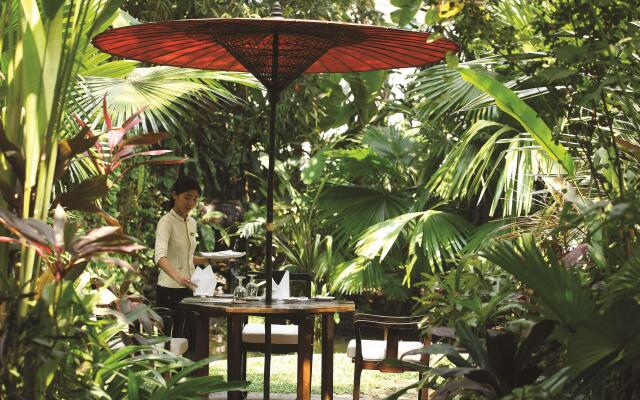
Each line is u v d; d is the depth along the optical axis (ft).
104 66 19.52
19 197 9.97
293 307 16.67
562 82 11.71
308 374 18.28
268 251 17.56
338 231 35.09
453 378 11.14
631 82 11.56
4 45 13.76
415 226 28.32
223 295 19.40
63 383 9.98
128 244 9.53
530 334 10.09
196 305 17.25
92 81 18.86
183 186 19.76
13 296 9.23
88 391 9.84
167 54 17.16
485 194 29.78
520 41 12.48
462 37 12.01
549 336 10.34
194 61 17.75
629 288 9.11
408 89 34.88
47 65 10.02
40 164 10.04
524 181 22.91
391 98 41.24
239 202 36.14
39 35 9.94
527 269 10.13
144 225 32.48
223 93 21.40
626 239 10.59
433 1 11.55
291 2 35.40
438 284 14.80
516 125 25.77
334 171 34.12
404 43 15.89
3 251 9.98
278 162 35.76
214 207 35.42
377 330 35.50
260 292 33.88
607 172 12.41
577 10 11.03
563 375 9.44
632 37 10.50
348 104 39.19
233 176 37.06
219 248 36.68
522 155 22.29
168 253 19.79
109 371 10.52
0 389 9.16
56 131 10.37
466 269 14.82
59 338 9.28
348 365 27.27
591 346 9.22
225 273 34.94
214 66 18.13
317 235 33.99
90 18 13.94
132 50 16.63
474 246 25.98
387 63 17.54
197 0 34.22
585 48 10.39
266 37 16.16
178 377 10.87
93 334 9.82
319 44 16.24
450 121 28.32
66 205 10.61
